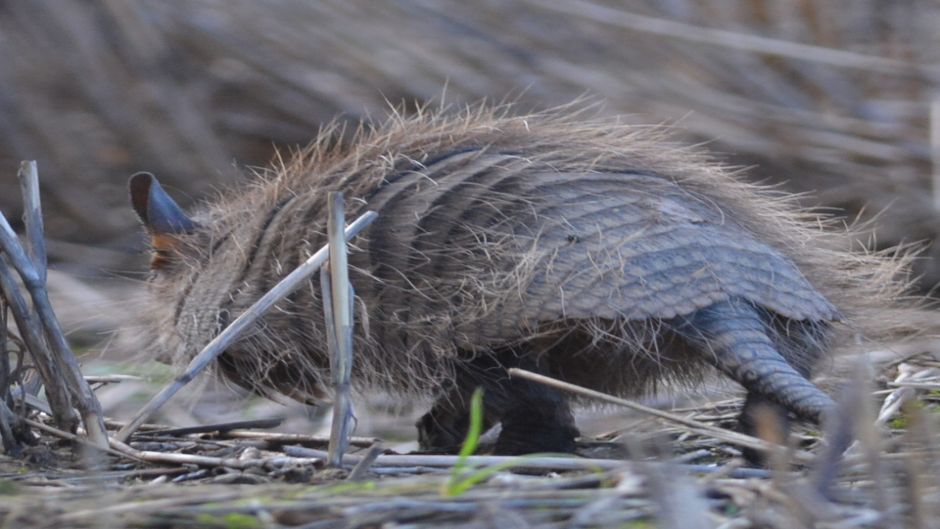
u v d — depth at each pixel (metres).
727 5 19.31
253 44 19.50
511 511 6.14
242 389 10.29
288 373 9.77
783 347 8.62
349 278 9.10
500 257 8.68
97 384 11.63
